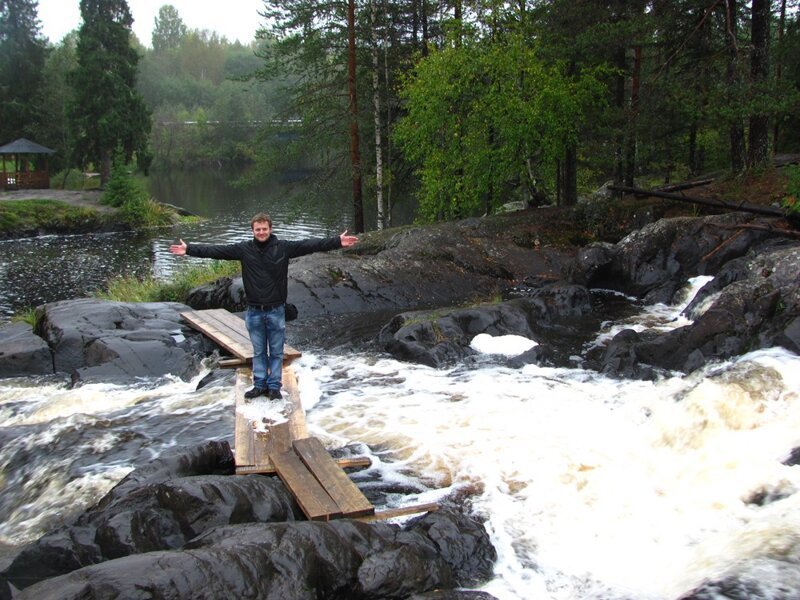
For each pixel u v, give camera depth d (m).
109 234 37.41
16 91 51.56
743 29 24.03
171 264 27.91
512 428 8.20
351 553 5.17
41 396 10.32
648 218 17.78
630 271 15.02
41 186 48.22
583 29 18.34
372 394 9.55
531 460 7.36
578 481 6.92
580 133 19.47
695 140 27.50
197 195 55.03
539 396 9.27
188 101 108.81
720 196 17.55
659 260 15.01
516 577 5.53
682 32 18.83
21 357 11.18
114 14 47.81
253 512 5.78
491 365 10.68
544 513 6.39
